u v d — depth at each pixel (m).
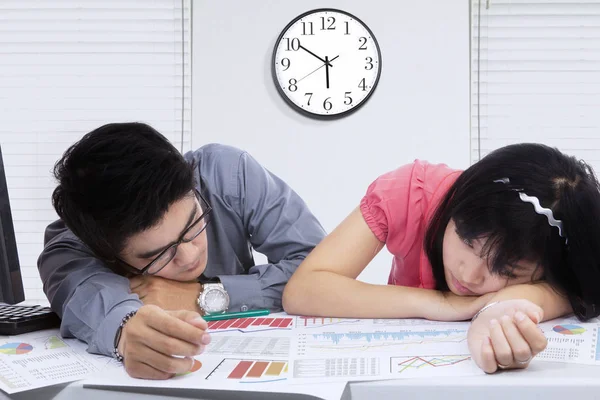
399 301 0.93
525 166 0.83
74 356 0.73
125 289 0.82
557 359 0.66
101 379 0.62
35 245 2.88
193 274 0.96
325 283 0.98
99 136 0.81
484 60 2.88
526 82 2.88
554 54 2.88
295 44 2.84
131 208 0.79
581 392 0.56
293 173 2.85
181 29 2.88
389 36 2.87
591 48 2.87
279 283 1.07
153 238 0.83
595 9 2.87
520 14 2.88
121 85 2.89
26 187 2.88
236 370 0.63
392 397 0.57
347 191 2.84
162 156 0.81
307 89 2.84
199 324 0.62
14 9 2.88
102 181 0.79
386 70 2.86
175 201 0.83
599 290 0.85
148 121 2.88
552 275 0.84
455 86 2.86
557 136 2.88
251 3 2.87
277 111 2.86
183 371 0.61
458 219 0.83
